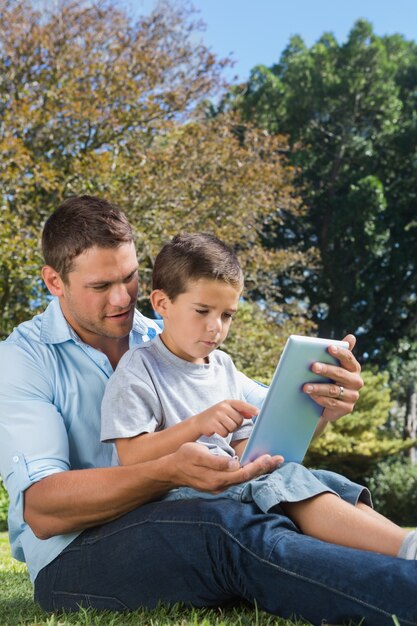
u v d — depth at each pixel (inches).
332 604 70.8
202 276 92.7
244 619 76.2
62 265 94.7
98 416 98.7
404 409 1000.9
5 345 98.2
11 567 181.9
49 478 86.4
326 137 1011.9
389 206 981.8
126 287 96.3
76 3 546.3
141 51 554.9
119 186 499.5
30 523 88.5
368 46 1018.1
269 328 601.9
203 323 93.6
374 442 682.2
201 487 78.6
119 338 103.9
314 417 88.1
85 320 96.8
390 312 960.9
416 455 948.0
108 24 562.9
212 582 79.6
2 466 91.2
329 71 1008.2
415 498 693.9
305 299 976.3
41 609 95.0
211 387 96.2
